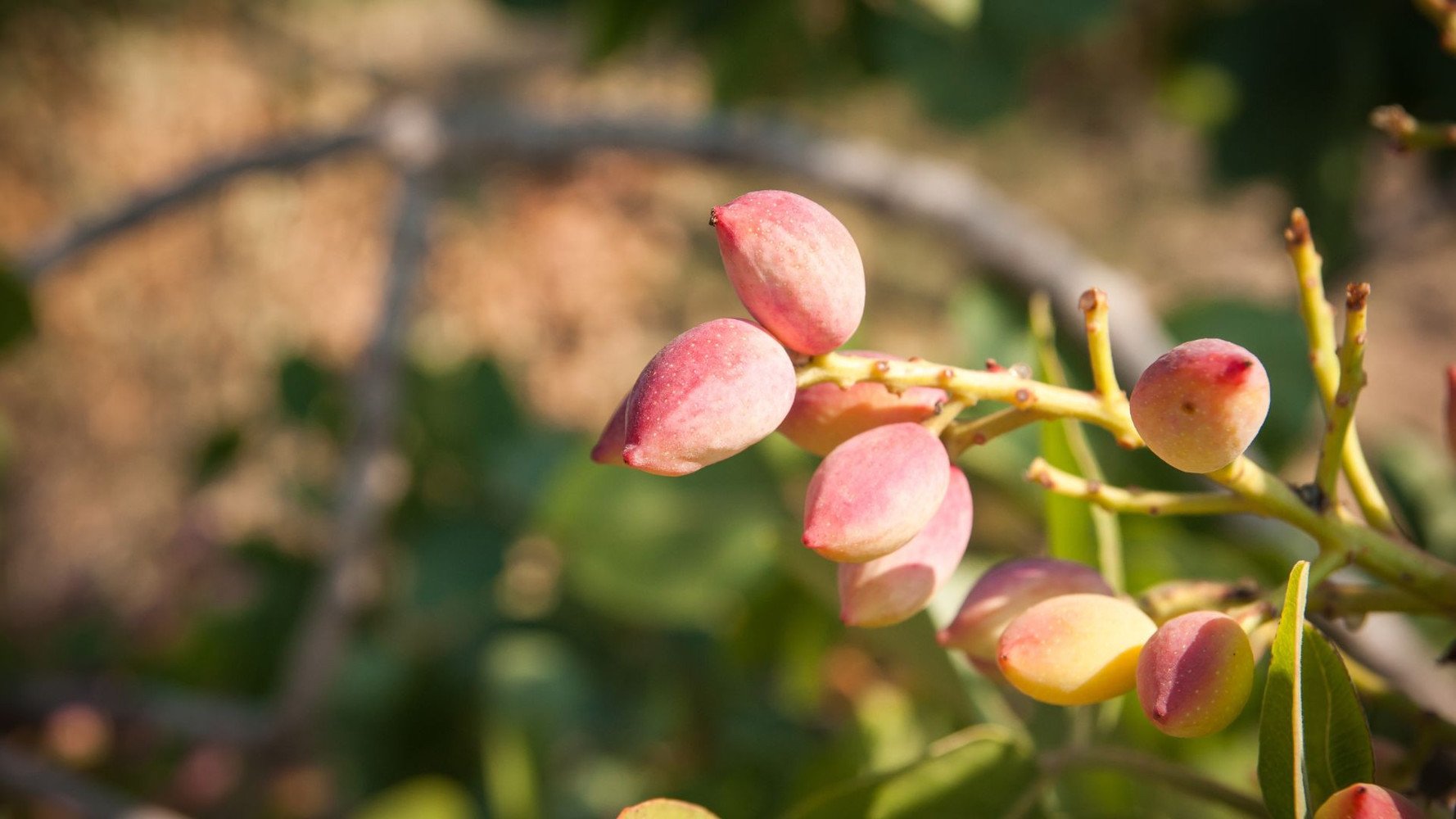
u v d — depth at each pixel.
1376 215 1.12
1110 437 0.66
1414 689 0.60
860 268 0.39
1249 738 0.51
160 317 1.88
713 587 0.65
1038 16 0.79
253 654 1.03
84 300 1.84
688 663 0.93
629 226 2.23
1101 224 2.06
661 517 0.66
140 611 1.41
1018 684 0.39
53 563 1.68
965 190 0.87
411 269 0.91
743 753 0.82
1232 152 0.89
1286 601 0.37
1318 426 0.87
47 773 0.75
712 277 2.21
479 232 2.06
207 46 1.87
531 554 0.96
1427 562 0.40
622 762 0.91
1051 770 0.43
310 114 2.01
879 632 0.50
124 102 1.83
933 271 2.08
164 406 1.85
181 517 1.55
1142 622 0.39
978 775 0.43
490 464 0.93
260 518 1.58
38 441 1.76
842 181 0.91
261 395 1.78
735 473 0.67
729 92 0.93
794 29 0.90
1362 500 0.40
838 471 0.38
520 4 0.95
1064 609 0.39
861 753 0.54
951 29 0.76
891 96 2.01
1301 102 0.87
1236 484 0.40
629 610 0.66
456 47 2.40
